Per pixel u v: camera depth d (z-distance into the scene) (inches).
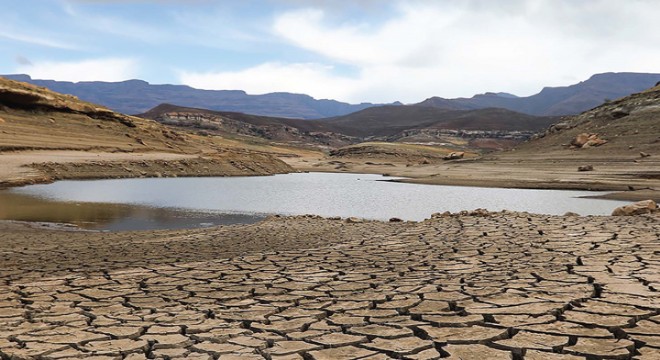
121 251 532.1
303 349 206.5
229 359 197.8
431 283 316.8
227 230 746.2
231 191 1788.9
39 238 700.0
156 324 248.4
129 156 2755.9
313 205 1357.0
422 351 199.8
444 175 2664.9
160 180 2266.2
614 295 270.7
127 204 1285.7
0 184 1672.0
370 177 2952.8
